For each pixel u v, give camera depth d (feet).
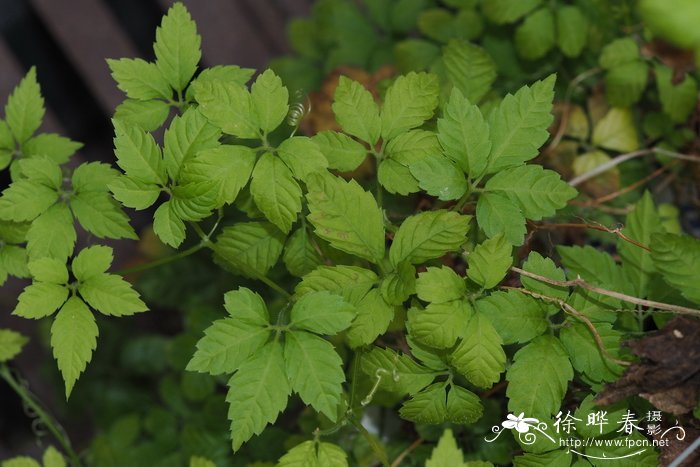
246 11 3.67
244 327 2.16
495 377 2.15
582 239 2.67
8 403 3.43
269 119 2.19
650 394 2.15
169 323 3.58
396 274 2.20
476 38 2.94
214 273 3.20
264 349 2.16
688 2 1.77
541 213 2.19
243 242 2.40
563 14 2.77
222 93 2.18
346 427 2.58
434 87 2.24
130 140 2.20
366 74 2.97
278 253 2.40
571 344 2.20
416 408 2.26
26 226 2.40
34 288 2.21
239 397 2.14
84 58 3.36
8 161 2.41
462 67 2.46
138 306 2.22
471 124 2.19
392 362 2.27
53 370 3.35
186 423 2.97
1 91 3.23
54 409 3.41
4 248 2.40
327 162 2.18
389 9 3.15
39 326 3.41
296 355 2.15
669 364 2.15
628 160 2.83
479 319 2.16
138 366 3.31
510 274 2.33
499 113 2.21
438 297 2.14
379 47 3.14
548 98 2.20
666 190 2.86
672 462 2.21
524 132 2.20
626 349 2.19
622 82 2.72
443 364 2.27
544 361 2.18
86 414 3.47
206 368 2.14
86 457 3.09
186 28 2.27
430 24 2.96
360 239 2.20
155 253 3.29
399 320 2.35
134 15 3.59
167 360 3.20
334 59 3.14
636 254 2.35
